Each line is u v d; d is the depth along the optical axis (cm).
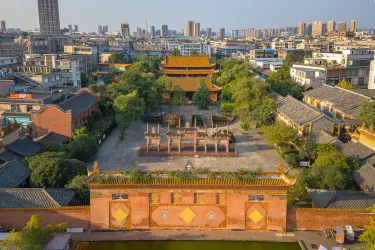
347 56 11606
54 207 3628
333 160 4988
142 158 6856
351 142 5903
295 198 4416
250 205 3581
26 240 2897
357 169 5006
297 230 3666
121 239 3491
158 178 3559
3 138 5509
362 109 6962
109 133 8350
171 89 11550
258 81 8988
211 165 6544
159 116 9875
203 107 11156
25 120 7644
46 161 4759
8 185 4472
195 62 14150
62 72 12638
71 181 4547
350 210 3609
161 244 3475
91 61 17425
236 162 6669
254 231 3616
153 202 3594
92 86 10300
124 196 3578
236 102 9238
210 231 3606
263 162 6631
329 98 8719
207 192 3559
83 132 7094
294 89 10488
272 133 6794
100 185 3509
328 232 3578
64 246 3253
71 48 18912
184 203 3588
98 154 6988
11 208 3597
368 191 4194
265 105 8219
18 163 4947
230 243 3497
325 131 6612
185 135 7069
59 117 7300
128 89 9688
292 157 6197
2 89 10162
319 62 12900
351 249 3372
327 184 4438
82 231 3616
